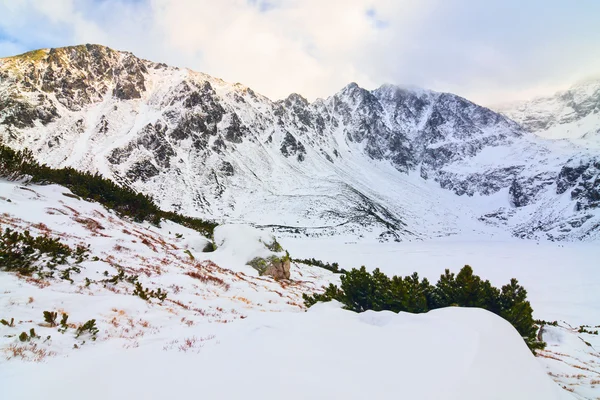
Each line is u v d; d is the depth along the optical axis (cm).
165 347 739
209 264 2550
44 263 1304
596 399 900
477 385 560
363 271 1719
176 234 3497
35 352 697
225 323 1087
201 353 682
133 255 1975
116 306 1109
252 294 1964
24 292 1003
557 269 7850
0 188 2225
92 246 1841
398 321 939
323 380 546
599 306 4469
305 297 1934
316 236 14588
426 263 8694
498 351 719
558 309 4353
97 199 3275
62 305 1006
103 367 609
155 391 514
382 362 622
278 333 818
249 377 557
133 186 15488
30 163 3000
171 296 1477
